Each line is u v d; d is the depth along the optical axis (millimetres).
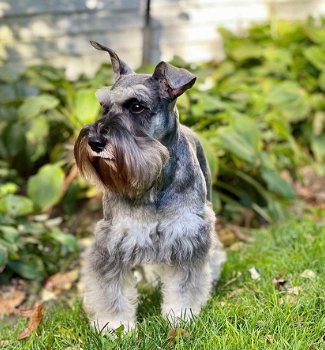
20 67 8789
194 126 7352
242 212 7426
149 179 4297
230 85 8688
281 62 9250
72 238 6434
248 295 5055
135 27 9297
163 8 9578
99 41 9133
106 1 9047
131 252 4594
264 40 9711
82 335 4715
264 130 8172
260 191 7535
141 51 9414
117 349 4367
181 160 4574
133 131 4305
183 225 4566
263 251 6117
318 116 9016
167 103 4449
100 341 4418
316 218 7266
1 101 8445
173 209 4531
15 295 6039
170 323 4652
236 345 4234
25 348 4527
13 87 8289
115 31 9195
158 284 5504
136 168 4238
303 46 9789
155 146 4309
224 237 6914
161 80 4434
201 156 5160
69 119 7848
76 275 6344
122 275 4719
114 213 4617
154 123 4395
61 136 8258
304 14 10641
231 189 7613
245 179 7539
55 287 6172
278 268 5527
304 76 9500
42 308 5324
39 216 7039
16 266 6238
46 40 8844
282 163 8305
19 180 8070
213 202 7094
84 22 8992
